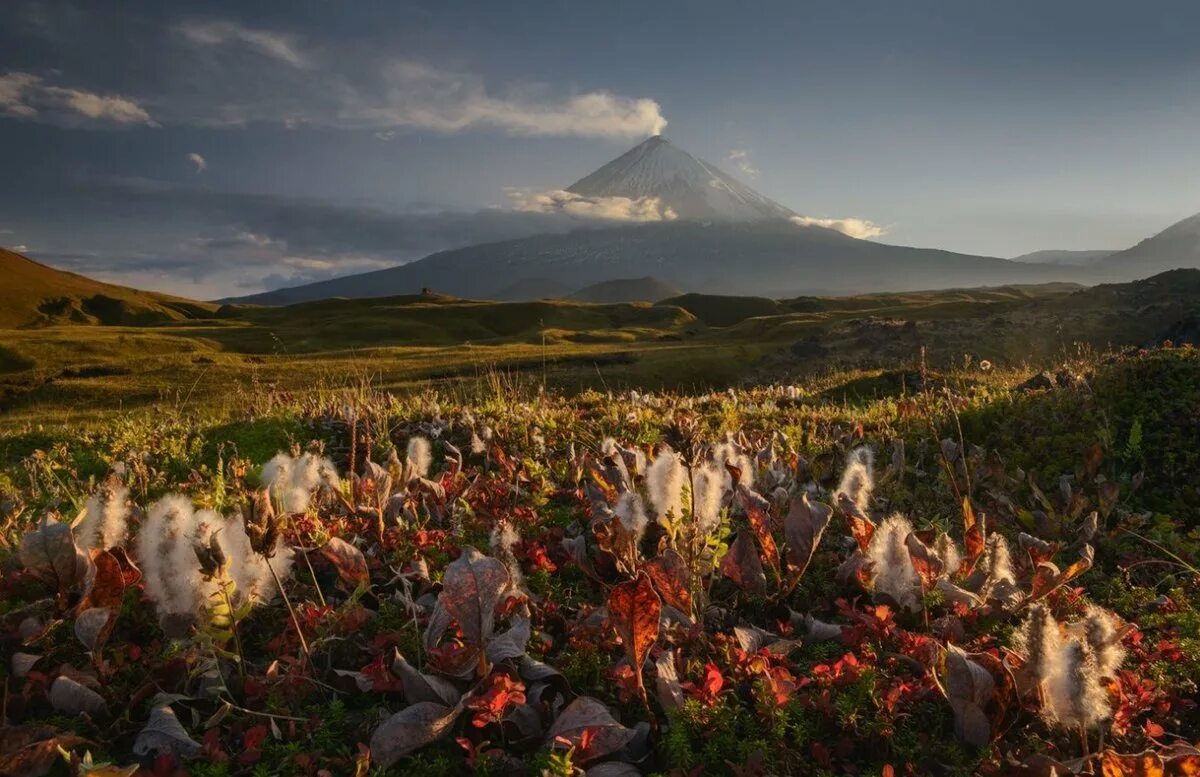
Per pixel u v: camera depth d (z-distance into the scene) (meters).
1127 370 8.88
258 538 3.08
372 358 63.09
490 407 10.02
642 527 3.88
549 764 2.51
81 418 20.86
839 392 18.28
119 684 3.16
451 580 3.04
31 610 3.55
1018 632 3.32
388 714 2.96
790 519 4.19
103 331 100.88
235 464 5.64
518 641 3.17
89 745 2.76
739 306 177.62
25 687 2.96
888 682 3.20
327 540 4.48
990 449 7.96
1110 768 2.54
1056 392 9.21
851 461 5.68
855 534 4.38
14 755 2.51
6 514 5.44
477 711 2.89
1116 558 5.21
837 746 2.91
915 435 8.63
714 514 3.98
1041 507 6.12
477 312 138.75
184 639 3.25
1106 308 65.50
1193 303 55.31
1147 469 7.05
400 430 8.94
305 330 114.38
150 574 3.24
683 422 7.57
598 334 111.94
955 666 2.96
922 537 4.63
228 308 164.38
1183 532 6.02
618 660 3.40
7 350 73.50
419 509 5.58
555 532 5.00
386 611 3.79
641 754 2.93
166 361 49.66
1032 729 2.99
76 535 3.89
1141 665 3.53
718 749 2.84
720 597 4.30
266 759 2.75
